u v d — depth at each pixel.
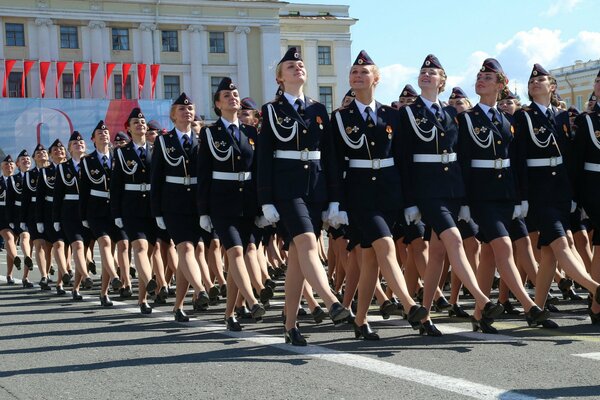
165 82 57.22
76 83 54.72
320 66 62.72
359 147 7.14
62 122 49.72
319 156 7.02
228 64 58.53
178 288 9.20
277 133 6.92
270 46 59.16
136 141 10.41
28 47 53.78
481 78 7.70
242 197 8.23
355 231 7.97
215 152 8.21
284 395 5.38
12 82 53.47
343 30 63.09
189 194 9.10
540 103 8.15
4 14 52.91
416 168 7.38
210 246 10.40
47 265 14.01
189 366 6.46
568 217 8.05
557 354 6.40
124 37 56.22
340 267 10.85
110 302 11.05
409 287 9.12
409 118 7.38
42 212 13.53
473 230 8.29
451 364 6.14
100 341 7.89
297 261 7.16
